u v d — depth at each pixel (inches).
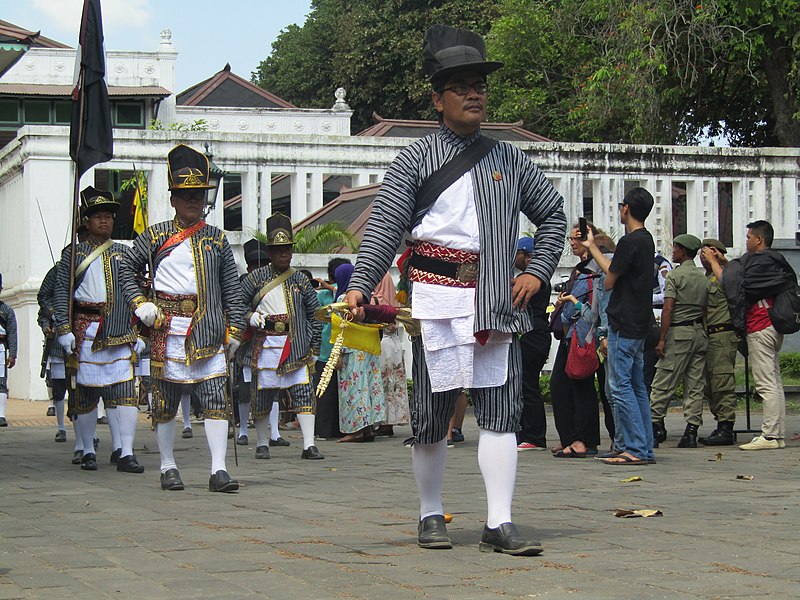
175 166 346.6
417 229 223.0
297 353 438.6
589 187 915.4
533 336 455.2
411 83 1765.5
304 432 436.5
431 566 203.8
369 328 225.0
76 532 248.2
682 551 216.4
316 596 178.9
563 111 1413.6
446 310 218.8
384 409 522.0
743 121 1280.8
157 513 280.7
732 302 449.4
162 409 338.6
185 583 189.3
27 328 825.5
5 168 879.7
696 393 460.8
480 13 1755.7
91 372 400.8
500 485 219.5
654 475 354.9
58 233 808.3
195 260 342.3
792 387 709.3
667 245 858.1
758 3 631.8
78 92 432.1
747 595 178.1
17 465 423.2
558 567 201.9
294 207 832.9
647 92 1118.4
